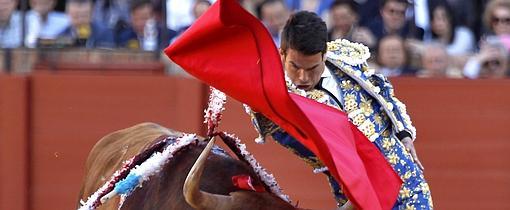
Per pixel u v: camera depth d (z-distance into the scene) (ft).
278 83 25.03
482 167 52.90
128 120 54.13
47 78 54.44
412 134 29.86
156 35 61.26
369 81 29.27
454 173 52.90
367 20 59.52
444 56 58.54
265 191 27.45
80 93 54.34
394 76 53.16
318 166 29.71
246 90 25.70
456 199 53.01
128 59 58.90
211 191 28.25
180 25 60.75
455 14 61.67
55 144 54.60
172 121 53.67
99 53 59.21
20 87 54.29
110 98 54.19
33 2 62.03
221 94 28.32
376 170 27.32
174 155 30.14
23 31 60.39
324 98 28.53
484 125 52.75
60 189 54.70
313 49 27.09
